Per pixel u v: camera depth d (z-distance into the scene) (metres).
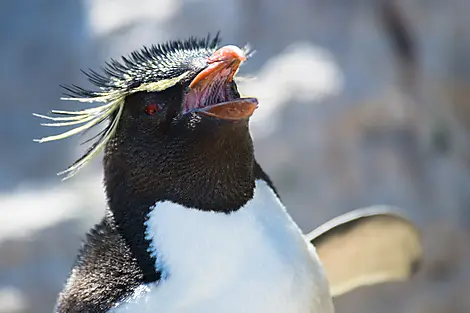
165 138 4.95
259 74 12.34
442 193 12.13
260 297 4.65
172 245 4.80
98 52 13.84
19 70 14.96
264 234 4.85
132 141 5.04
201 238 4.79
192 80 4.93
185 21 13.33
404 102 12.11
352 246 6.31
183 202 4.95
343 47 12.45
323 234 6.13
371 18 12.47
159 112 4.97
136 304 4.65
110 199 5.15
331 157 11.74
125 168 5.07
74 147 13.34
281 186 11.66
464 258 12.11
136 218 4.99
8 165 14.03
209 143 4.87
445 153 12.30
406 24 12.31
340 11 12.64
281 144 11.55
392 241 6.34
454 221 12.07
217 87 4.97
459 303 12.00
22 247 11.73
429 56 12.21
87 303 4.82
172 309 4.60
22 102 14.86
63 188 12.70
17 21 15.41
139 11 13.73
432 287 12.03
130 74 5.11
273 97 11.75
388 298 11.96
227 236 4.79
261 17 13.05
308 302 4.79
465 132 12.34
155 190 4.98
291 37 12.83
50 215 11.95
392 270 6.71
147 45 13.32
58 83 14.73
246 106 4.78
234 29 13.16
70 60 14.67
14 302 11.52
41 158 14.03
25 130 14.66
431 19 12.16
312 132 11.62
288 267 4.77
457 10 12.03
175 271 4.72
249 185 5.01
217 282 4.66
